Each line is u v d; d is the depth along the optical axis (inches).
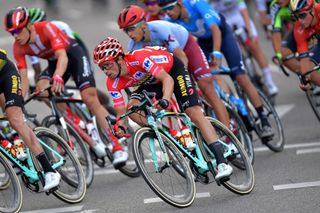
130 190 761.0
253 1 2124.8
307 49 836.0
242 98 887.7
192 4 880.9
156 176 649.0
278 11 1016.2
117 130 664.4
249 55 1189.1
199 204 674.2
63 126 783.1
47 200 749.3
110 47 639.8
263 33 1892.2
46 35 804.0
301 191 685.3
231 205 659.4
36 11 899.4
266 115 868.0
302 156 836.6
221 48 900.0
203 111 759.1
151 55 660.7
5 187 685.9
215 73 837.2
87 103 830.5
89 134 838.5
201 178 693.9
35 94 771.4
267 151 892.6
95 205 709.9
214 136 682.2
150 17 970.7
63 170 730.8
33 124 885.2
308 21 790.5
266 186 718.5
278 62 933.8
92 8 2615.7
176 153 671.1
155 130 655.8
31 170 706.2
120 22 740.0
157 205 684.7
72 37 852.6
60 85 776.9
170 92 645.3
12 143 733.3
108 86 674.8
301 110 1129.4
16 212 673.6
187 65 793.6
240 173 713.6
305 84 821.2
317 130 973.8
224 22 904.9
